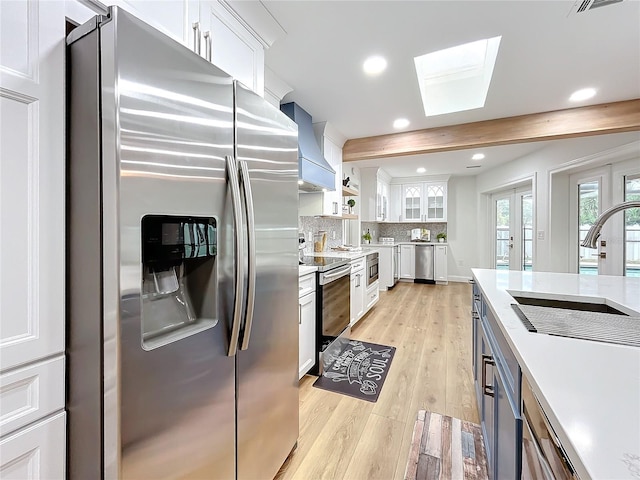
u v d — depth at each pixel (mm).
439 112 2982
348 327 3166
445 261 6434
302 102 2730
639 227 3068
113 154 713
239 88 1118
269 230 1299
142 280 841
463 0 1521
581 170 3672
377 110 2904
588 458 431
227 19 1454
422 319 3984
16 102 689
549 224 4000
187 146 897
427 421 1851
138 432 765
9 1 679
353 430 1771
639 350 809
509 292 1579
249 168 1168
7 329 677
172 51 855
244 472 1164
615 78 2266
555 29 1728
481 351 1671
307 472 1466
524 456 784
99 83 730
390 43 1884
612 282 1825
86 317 762
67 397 793
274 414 1362
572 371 692
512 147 4160
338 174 3742
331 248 4527
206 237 978
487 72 2359
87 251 758
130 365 743
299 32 1773
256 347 1224
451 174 6344
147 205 780
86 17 846
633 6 1539
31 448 721
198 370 946
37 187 726
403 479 1430
